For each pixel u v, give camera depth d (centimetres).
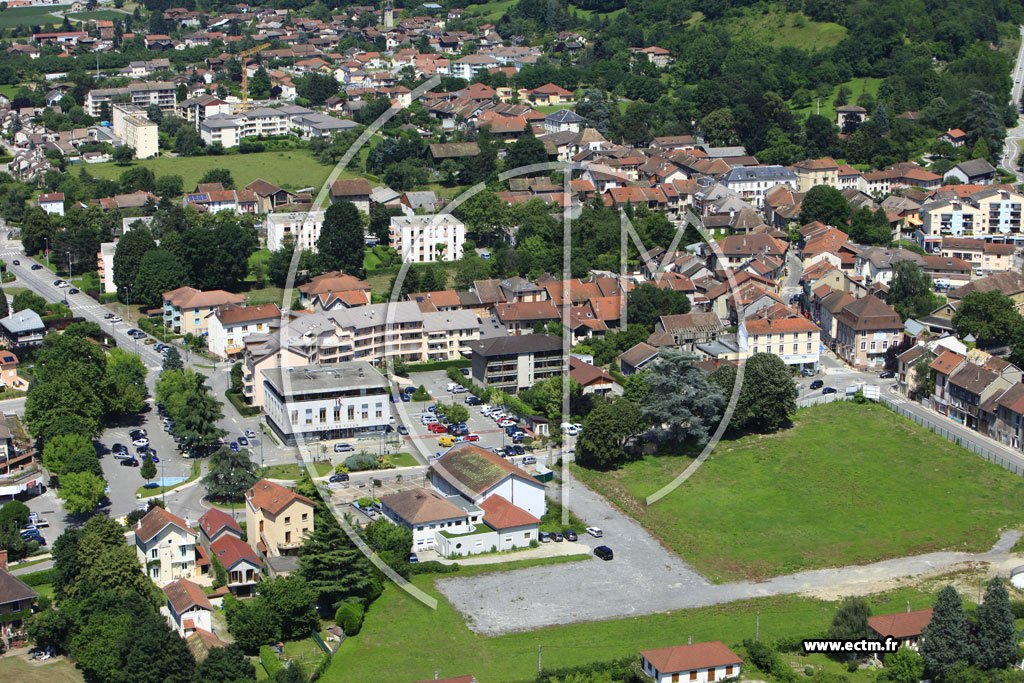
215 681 13912
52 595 16400
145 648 14062
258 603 15462
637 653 15025
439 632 15600
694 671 14238
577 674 14288
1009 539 18588
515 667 14688
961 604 14650
